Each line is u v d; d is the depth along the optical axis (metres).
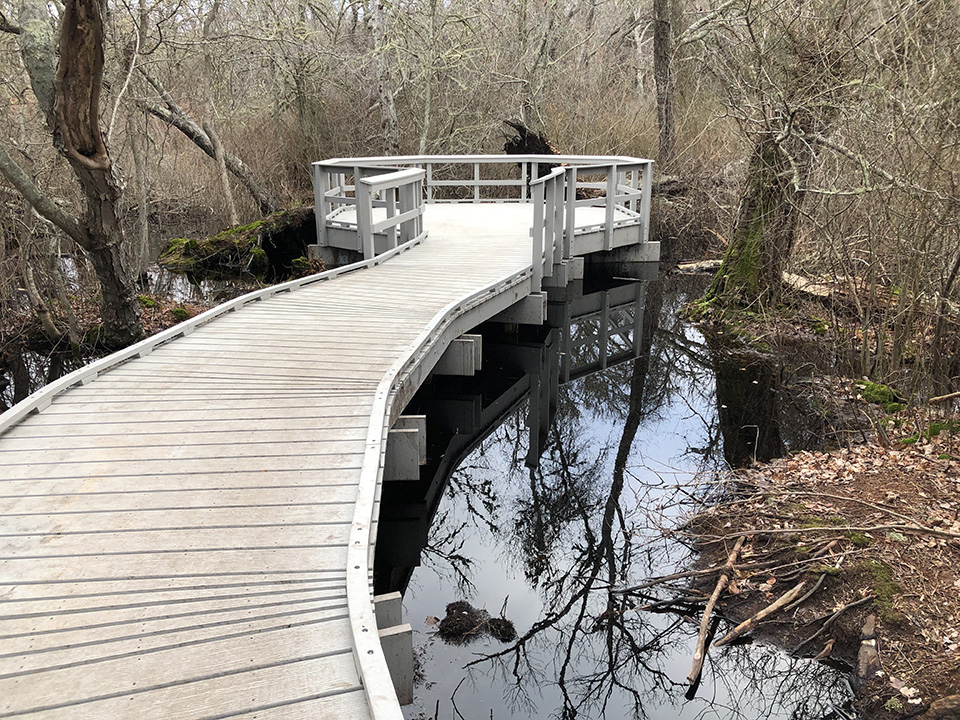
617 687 3.57
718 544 4.52
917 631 3.49
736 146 13.52
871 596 3.72
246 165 13.63
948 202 5.52
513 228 9.88
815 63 7.17
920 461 5.03
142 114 11.30
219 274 10.71
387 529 5.10
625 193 10.75
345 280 7.14
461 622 4.07
